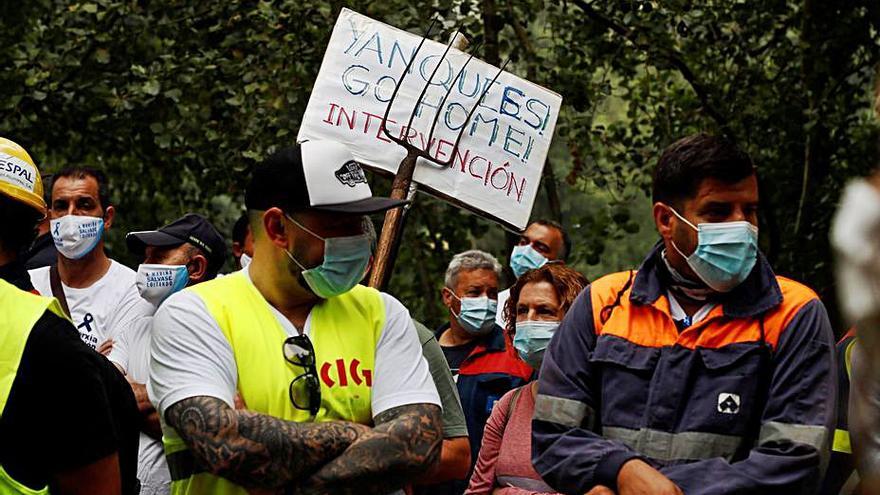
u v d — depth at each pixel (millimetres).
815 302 3320
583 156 10891
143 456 4879
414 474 3121
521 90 5410
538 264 6984
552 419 3408
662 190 3402
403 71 5332
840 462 3699
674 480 3209
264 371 3152
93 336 5316
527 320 4629
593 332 3447
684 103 11062
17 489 2863
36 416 2885
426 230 12391
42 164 11969
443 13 10031
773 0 10594
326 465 3035
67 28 10609
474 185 5293
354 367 3223
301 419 3143
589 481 3273
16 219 3104
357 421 3219
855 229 1664
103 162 12117
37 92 10375
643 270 3451
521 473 4168
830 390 3242
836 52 10859
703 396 3283
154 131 10266
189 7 10445
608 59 10625
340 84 5320
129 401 3326
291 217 3186
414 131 5273
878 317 1661
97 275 5426
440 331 6266
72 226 5309
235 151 10234
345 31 5375
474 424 5676
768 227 10883
